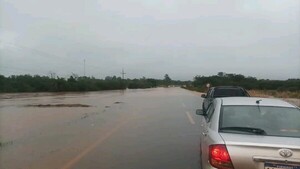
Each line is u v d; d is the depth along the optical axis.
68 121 17.36
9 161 8.59
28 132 13.55
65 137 12.27
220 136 5.03
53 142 11.25
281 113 5.63
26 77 81.88
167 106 28.39
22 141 11.46
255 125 5.34
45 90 81.00
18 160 8.70
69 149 10.08
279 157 4.58
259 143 4.68
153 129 14.27
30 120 17.95
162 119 18.11
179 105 29.64
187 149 10.12
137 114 21.05
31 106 28.97
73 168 7.95
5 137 12.32
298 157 4.56
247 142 4.73
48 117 19.50
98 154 9.42
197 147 10.44
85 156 9.17
